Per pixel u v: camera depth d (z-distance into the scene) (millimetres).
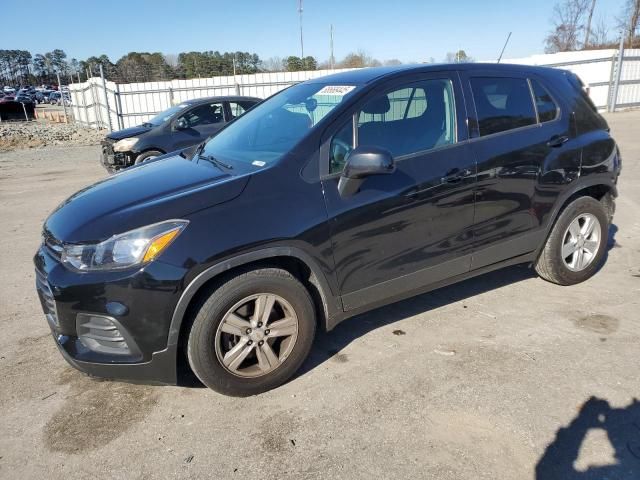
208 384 2863
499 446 2498
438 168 3316
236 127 3980
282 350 3033
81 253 2652
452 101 3504
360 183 2969
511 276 4578
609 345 3363
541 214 3875
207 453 2547
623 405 2762
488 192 3539
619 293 4145
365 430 2654
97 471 2457
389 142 3254
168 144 9914
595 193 4375
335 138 3102
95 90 23594
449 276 3555
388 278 3271
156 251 2586
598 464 2367
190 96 20797
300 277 3139
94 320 2654
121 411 2902
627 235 5602
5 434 2740
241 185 2842
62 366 3406
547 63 21938
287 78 20828
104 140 10383
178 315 2646
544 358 3240
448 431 2615
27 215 7590
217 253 2660
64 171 12086
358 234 3068
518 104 3793
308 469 2410
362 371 3189
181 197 2764
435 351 3377
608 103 20969
